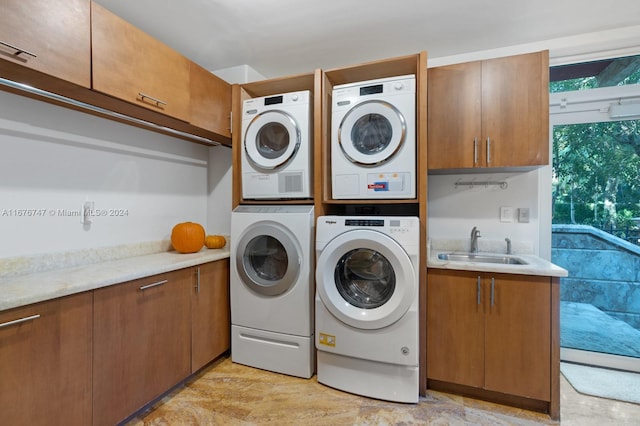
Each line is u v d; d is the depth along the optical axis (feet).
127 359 5.20
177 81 6.41
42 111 5.55
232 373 7.13
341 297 6.47
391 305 5.91
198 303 6.80
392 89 6.42
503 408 5.88
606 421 5.52
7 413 3.73
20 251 5.25
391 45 7.83
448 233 8.27
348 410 5.81
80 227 6.15
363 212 8.57
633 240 7.50
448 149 6.82
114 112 5.94
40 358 4.03
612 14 6.57
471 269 5.99
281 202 7.65
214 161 9.29
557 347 5.55
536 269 5.60
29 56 4.03
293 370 6.98
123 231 6.98
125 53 5.32
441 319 6.25
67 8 4.46
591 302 7.81
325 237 6.47
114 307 5.00
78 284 4.44
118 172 6.89
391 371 6.06
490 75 6.53
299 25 6.93
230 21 6.77
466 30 7.18
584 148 7.78
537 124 6.25
